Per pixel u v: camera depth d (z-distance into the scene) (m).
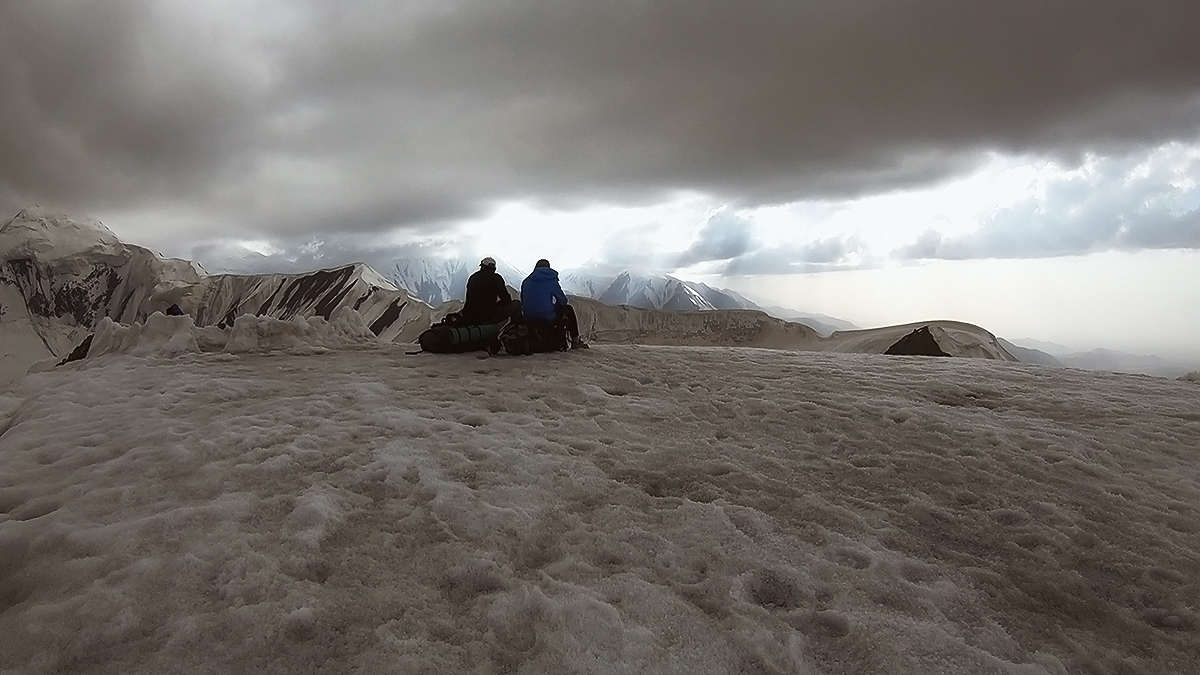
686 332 113.31
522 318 10.10
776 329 108.88
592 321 119.44
